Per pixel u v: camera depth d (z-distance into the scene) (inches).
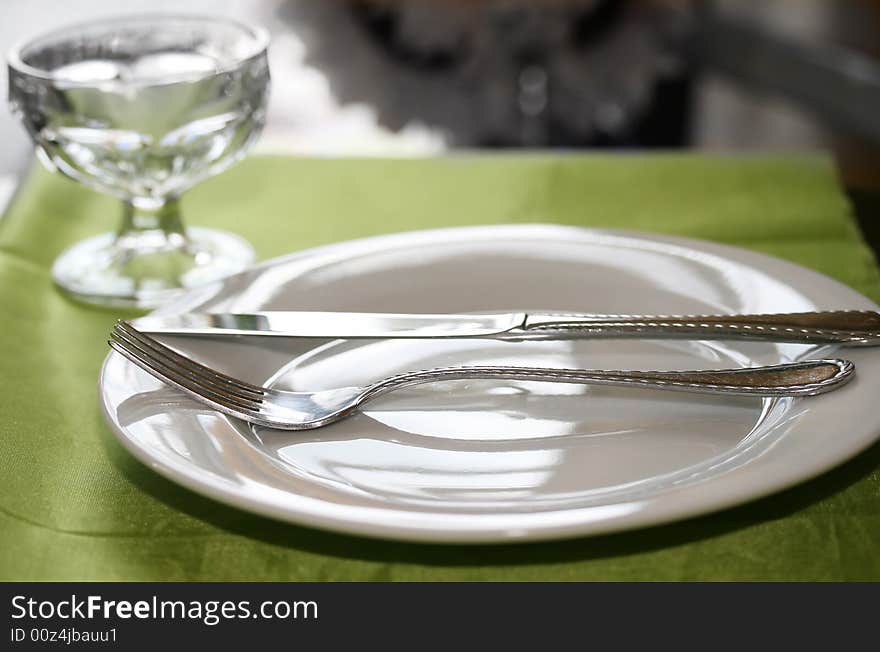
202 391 17.0
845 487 16.3
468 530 13.4
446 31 45.9
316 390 18.6
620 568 14.9
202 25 26.8
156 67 26.7
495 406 17.8
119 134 22.8
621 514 13.6
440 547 15.4
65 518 16.1
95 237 26.1
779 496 16.2
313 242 26.1
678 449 16.5
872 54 67.2
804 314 18.5
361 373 19.1
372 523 13.6
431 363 19.4
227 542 15.6
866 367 17.2
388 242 22.3
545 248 22.2
